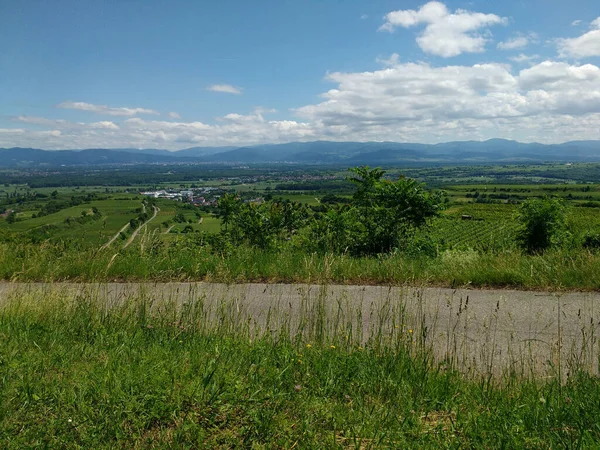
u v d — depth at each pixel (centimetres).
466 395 358
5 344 446
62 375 373
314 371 388
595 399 328
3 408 311
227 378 353
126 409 313
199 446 283
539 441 284
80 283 784
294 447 286
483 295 659
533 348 473
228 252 906
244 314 583
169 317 524
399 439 292
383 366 397
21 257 906
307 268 773
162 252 909
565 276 688
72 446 281
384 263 801
